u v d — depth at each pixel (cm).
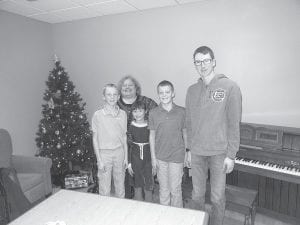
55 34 479
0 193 270
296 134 266
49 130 397
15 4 354
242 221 290
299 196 276
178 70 385
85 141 411
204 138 221
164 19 382
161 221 173
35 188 314
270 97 327
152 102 323
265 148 273
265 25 318
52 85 416
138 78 419
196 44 365
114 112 285
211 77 218
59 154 397
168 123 260
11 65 404
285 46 311
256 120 339
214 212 233
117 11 400
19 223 173
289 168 255
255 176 299
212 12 348
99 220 175
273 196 292
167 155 265
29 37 432
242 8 329
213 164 226
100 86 457
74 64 473
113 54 434
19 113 423
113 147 285
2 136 288
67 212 187
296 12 300
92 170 409
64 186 400
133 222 172
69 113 411
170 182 272
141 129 285
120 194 302
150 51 402
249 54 333
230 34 341
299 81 308
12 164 315
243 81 341
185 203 311
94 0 342
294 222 281
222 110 211
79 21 452
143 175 295
